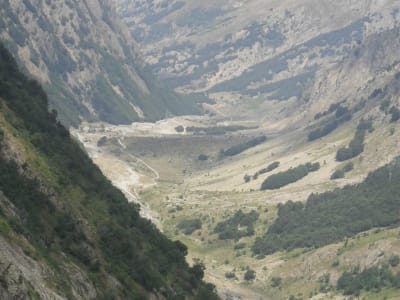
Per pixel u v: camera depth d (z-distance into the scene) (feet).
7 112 486.38
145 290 454.40
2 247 319.47
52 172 465.06
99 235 457.27
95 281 403.75
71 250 407.64
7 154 421.59
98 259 428.56
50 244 385.70
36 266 342.64
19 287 306.55
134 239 507.71
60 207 433.48
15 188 403.95
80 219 447.01
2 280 301.63
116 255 456.45
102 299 396.37
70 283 371.97
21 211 383.24
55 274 359.46
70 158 528.63
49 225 406.21
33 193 415.23
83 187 504.84
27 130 493.36
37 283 330.54
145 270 465.06
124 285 435.12
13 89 529.86
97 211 487.20
